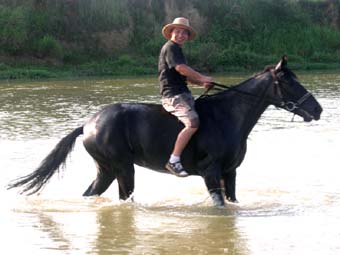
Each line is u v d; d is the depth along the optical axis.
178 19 9.61
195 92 27.53
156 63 42.59
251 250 7.72
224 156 9.62
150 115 9.83
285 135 16.16
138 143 9.81
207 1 49.22
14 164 12.64
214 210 9.61
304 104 9.74
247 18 49.09
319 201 10.01
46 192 10.70
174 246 7.94
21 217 9.33
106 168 10.06
